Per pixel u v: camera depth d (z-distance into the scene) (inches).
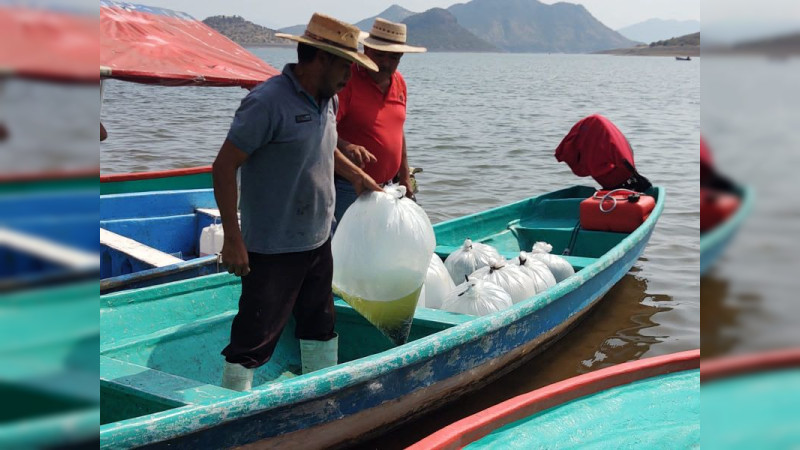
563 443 119.1
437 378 163.3
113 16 277.6
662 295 290.4
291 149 132.0
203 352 174.9
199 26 307.9
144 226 289.6
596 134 342.0
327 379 133.3
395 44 192.2
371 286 157.8
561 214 341.4
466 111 1405.0
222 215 130.0
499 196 522.6
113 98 1419.8
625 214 297.1
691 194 513.0
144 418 111.5
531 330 194.4
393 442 165.8
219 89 1847.9
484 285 195.5
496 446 116.3
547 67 7790.4
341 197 194.2
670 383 143.3
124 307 171.5
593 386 137.6
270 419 128.7
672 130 1035.9
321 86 134.0
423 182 572.4
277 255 138.3
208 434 120.0
